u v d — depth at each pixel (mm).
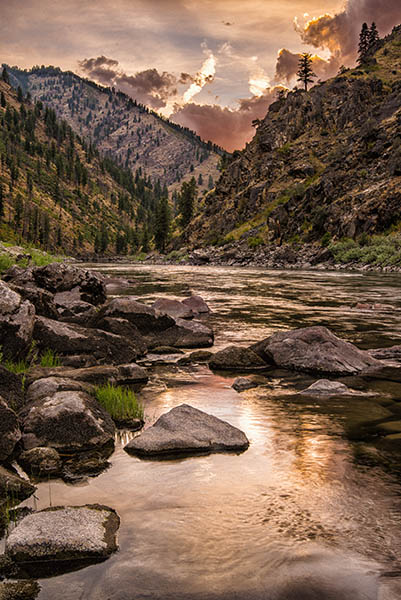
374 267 63594
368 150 99562
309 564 2768
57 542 2994
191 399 6789
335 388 7191
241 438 4984
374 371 8531
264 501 3625
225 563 2795
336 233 87688
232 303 20812
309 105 150000
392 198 77938
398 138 95188
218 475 4160
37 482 4117
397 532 3131
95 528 3172
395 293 26406
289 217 107438
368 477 4055
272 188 132250
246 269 70562
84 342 9016
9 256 29469
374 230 79625
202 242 140625
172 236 188375
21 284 15602
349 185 96750
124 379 7789
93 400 5758
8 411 4941
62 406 5266
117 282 33188
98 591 2566
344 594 2486
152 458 4641
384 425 5543
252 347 9922
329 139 137000
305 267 77688
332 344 8938
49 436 4988
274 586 2564
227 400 6723
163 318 11328
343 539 3045
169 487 3928
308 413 6066
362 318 15812
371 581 2598
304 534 3115
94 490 3914
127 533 3172
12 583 2662
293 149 140000
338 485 3898
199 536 3113
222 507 3535
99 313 11469
